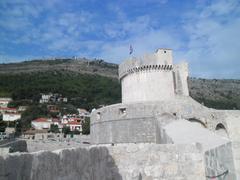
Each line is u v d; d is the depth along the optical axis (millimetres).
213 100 170250
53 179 6652
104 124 43219
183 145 10961
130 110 39625
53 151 6824
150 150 10523
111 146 10141
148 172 10281
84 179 8172
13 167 5363
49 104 163250
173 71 49531
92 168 8758
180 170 10656
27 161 5793
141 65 47094
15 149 49719
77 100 172000
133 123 39031
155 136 36000
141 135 37938
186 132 18609
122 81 52219
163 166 10523
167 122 28797
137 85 47469
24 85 189500
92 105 163750
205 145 12609
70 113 152625
